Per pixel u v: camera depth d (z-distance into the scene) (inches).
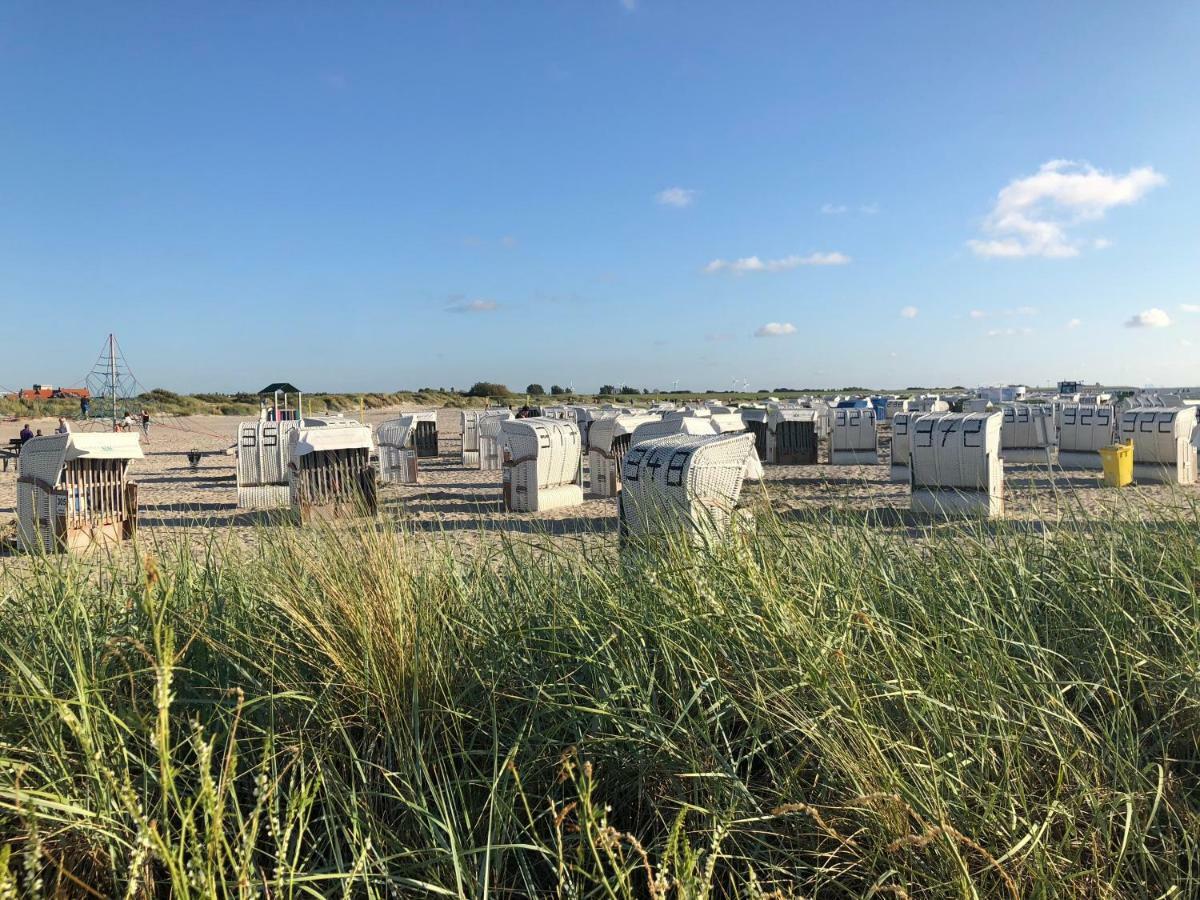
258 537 197.9
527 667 124.4
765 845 92.2
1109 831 89.6
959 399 1961.1
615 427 624.1
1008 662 116.3
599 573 153.6
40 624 133.7
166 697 75.2
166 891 86.2
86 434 398.0
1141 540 172.9
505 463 546.9
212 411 2915.8
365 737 112.1
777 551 152.0
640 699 110.0
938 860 85.6
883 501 505.4
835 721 97.4
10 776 87.6
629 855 93.6
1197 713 112.3
